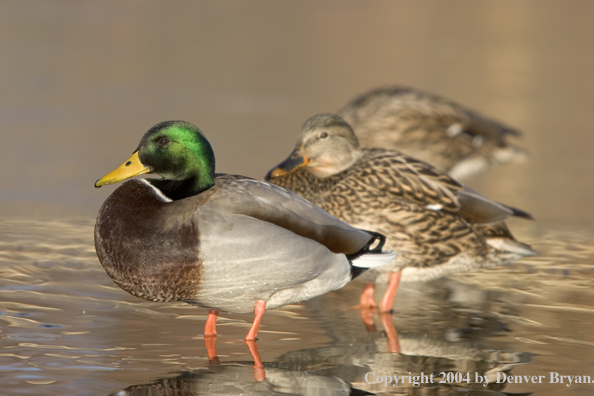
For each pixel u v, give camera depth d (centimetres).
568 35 3372
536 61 2872
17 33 2967
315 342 764
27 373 648
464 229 1009
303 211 762
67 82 2348
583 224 1323
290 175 1079
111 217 729
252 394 620
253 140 1839
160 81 2420
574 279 1011
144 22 3338
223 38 3106
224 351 728
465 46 3116
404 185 1014
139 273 721
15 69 2455
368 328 817
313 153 1065
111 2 3747
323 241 764
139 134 1867
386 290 1011
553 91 2456
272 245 725
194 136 757
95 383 633
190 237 714
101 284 932
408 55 2928
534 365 697
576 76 2659
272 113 2109
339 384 649
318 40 3147
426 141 1591
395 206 1000
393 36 3288
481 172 1653
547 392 632
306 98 2277
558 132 2030
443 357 720
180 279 721
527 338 776
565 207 1438
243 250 718
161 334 769
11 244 1098
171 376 657
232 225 716
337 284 798
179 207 723
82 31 3077
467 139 1619
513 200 1488
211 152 772
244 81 2462
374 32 3362
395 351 738
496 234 1028
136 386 630
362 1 4150
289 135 1900
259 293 755
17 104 2097
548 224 1322
